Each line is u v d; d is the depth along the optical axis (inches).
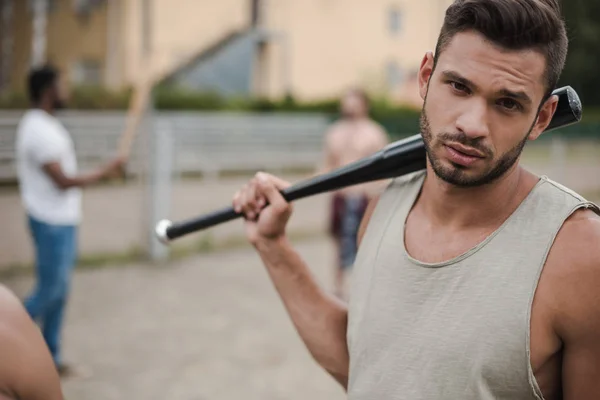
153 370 176.1
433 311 50.2
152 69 753.0
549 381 48.7
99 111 577.0
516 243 48.4
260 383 169.6
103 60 778.8
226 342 197.9
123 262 288.4
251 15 835.4
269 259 66.4
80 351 187.9
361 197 238.2
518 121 46.8
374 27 936.3
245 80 842.2
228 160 479.2
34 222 165.2
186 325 212.2
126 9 762.2
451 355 48.6
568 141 626.5
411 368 50.3
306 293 65.5
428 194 54.1
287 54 864.9
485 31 45.8
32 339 48.8
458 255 50.4
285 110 730.2
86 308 227.5
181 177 450.3
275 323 216.1
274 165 511.2
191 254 308.8
